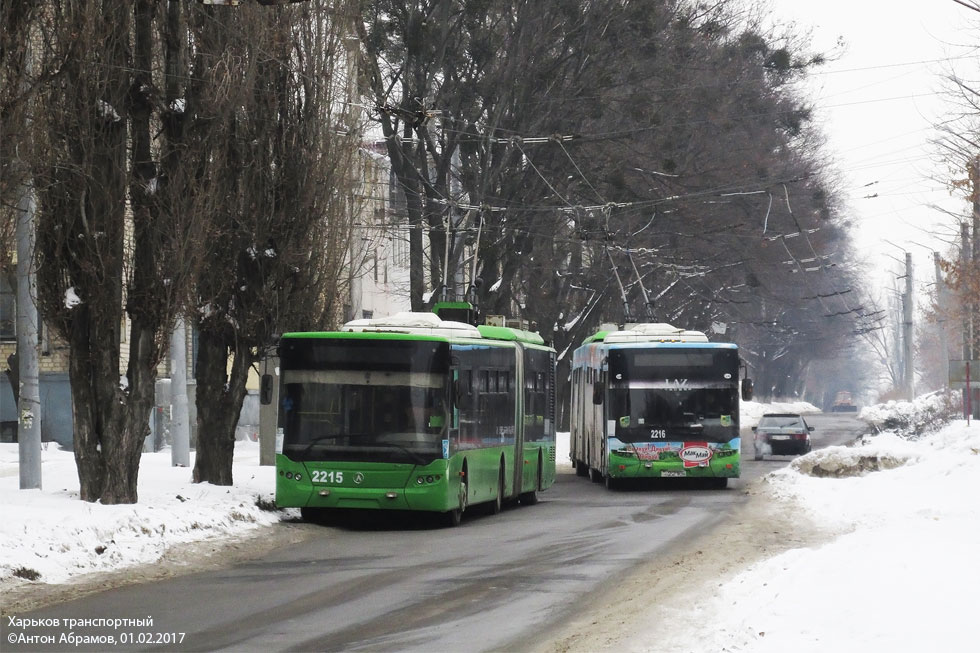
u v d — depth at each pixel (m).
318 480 40.44
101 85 36.66
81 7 35.62
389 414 40.66
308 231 46.19
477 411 44.47
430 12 74.06
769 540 35.94
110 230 37.25
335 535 38.56
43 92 35.62
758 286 101.25
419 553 33.47
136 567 29.67
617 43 78.38
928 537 30.23
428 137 75.12
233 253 45.00
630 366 60.00
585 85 77.56
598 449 63.66
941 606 19.50
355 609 23.67
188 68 39.78
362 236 61.09
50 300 37.62
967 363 71.19
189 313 44.19
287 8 44.59
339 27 47.34
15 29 32.72
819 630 18.86
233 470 54.78
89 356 37.78
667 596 25.06
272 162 45.50
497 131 76.31
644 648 19.48
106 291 37.41
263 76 44.59
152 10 38.22
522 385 51.31
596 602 24.53
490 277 82.75
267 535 37.34
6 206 33.22
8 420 81.62
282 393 41.16
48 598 25.06
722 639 19.64
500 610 23.58
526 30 75.75
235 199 44.72
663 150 83.00
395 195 81.62
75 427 37.78
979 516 36.91
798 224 94.62
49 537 29.72
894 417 118.94
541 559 31.89
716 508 48.28
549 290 96.44
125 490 37.66
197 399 46.16
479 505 50.91
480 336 46.09
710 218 91.19
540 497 56.94
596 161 80.44
